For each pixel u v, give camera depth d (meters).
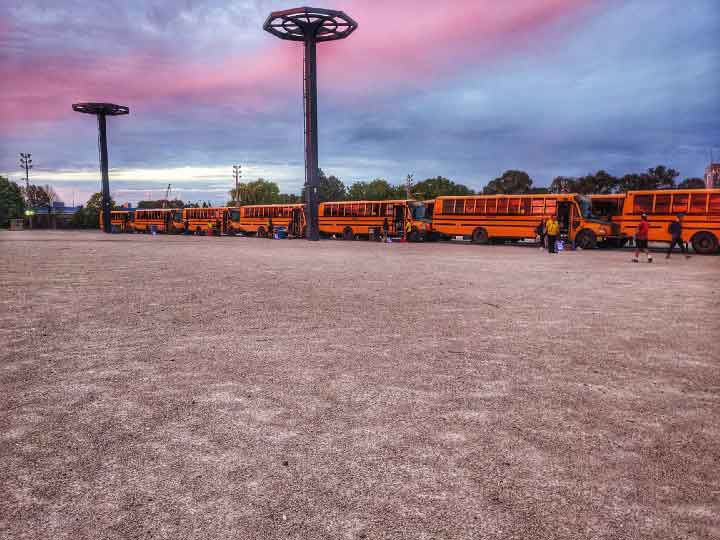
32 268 15.07
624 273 14.57
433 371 4.87
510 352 5.60
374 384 4.47
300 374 4.75
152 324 7.02
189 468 2.93
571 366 5.07
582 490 2.69
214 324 7.02
